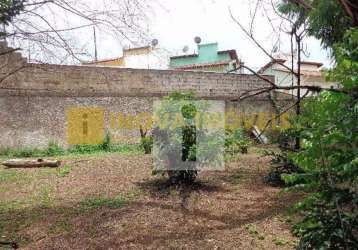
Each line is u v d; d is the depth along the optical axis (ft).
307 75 46.21
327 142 9.50
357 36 10.25
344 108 9.53
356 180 9.39
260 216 19.35
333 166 9.66
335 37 22.38
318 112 9.78
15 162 33.71
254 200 22.50
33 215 20.20
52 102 42.78
